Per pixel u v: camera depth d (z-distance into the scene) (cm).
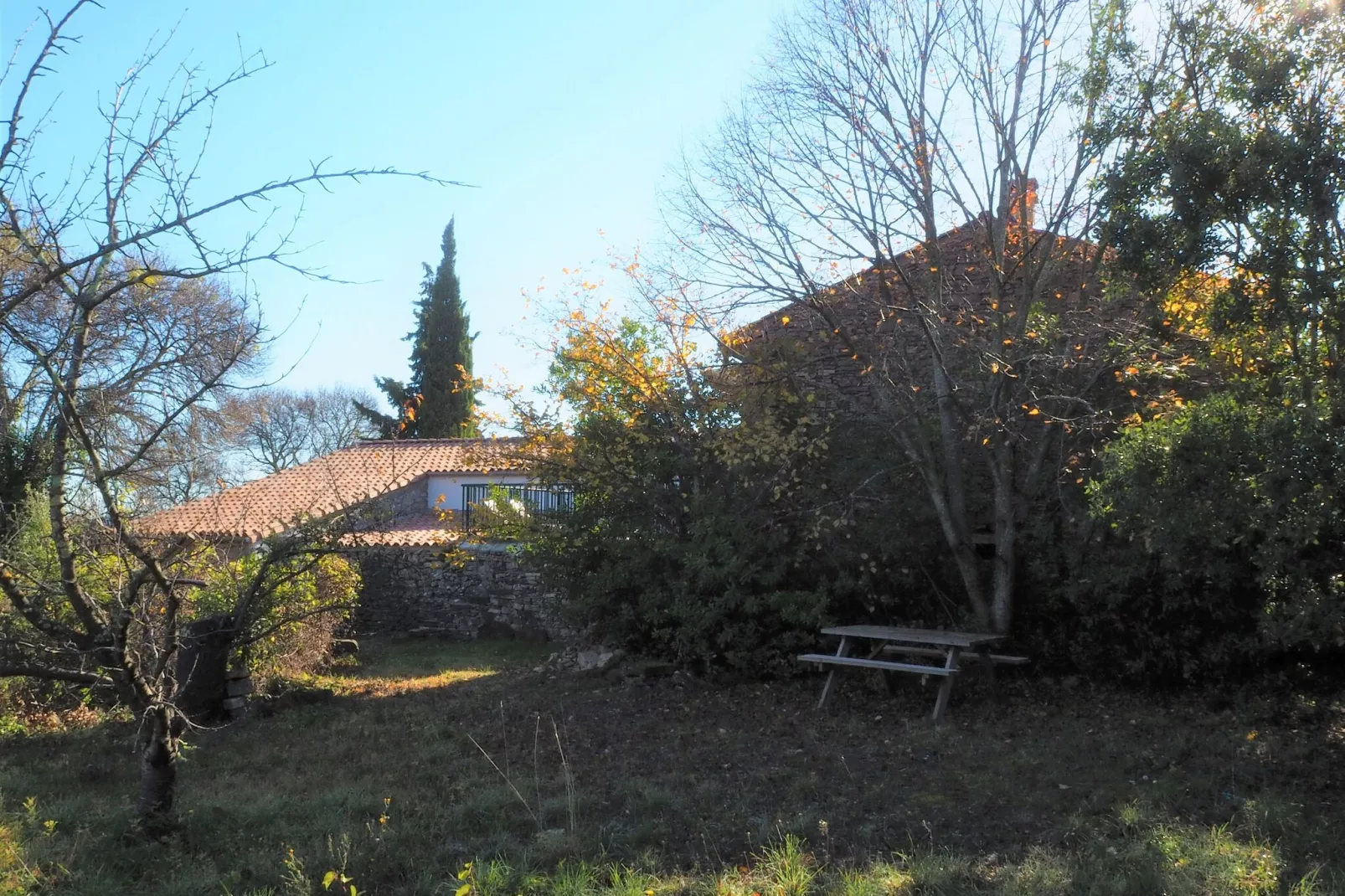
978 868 516
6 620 616
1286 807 577
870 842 566
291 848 561
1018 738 830
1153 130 780
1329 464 550
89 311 496
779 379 1184
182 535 673
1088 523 955
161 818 598
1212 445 606
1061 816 605
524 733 911
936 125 1102
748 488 1197
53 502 567
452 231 3475
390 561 2028
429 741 888
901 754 788
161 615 637
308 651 1310
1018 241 1098
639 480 1223
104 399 537
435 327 3406
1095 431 943
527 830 606
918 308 1023
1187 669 928
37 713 1046
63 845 573
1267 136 653
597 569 1275
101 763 838
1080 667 1010
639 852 548
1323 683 912
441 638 1936
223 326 544
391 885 521
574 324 1261
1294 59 679
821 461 1184
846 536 1136
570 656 1348
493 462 1318
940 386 1073
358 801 670
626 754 812
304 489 2302
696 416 1231
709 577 1136
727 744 839
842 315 1255
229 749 886
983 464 1104
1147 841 533
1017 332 1015
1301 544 583
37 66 423
